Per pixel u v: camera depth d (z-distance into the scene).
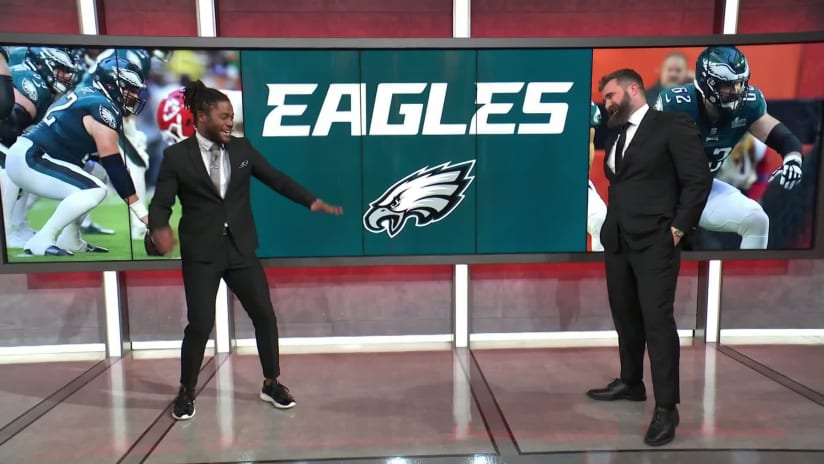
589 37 3.21
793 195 3.34
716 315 3.74
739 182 3.35
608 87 2.49
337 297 3.76
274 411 2.76
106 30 3.44
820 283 3.80
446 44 3.18
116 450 2.39
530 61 3.22
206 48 3.12
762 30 3.55
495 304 3.80
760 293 3.81
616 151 2.53
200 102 2.44
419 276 3.76
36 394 3.02
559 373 3.25
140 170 3.22
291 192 2.68
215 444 2.43
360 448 2.39
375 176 3.29
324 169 3.27
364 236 3.33
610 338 3.82
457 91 3.24
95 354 3.64
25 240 3.22
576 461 2.28
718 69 3.23
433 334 3.81
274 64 3.17
